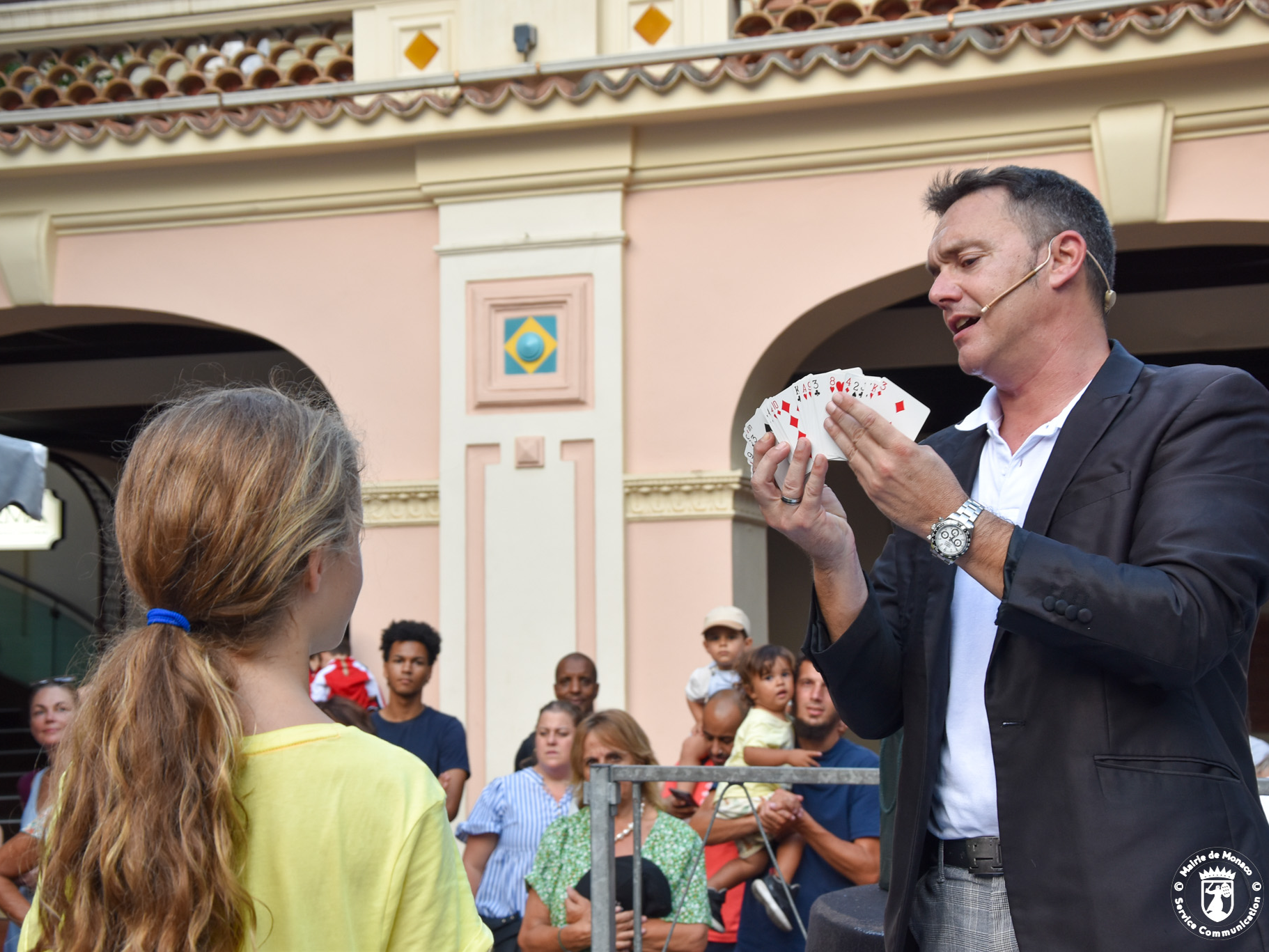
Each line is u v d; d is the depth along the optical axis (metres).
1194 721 1.41
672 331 6.43
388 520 6.63
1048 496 1.51
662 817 3.37
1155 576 1.34
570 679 5.26
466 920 1.19
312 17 7.17
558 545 6.39
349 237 6.84
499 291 6.56
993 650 1.50
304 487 1.20
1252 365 8.45
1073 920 1.38
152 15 7.28
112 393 9.59
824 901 2.10
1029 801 1.44
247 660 1.19
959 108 6.04
